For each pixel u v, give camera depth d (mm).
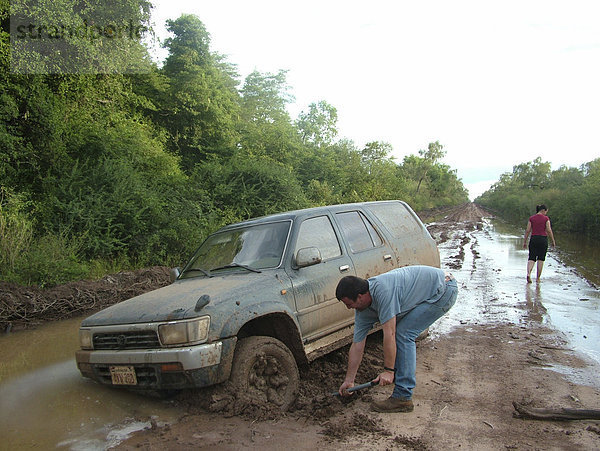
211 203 16188
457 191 125750
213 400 3787
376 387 4633
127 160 14578
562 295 8977
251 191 17594
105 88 17031
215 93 23609
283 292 4422
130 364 3861
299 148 29953
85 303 8344
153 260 12477
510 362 5387
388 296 3871
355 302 3881
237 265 4824
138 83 20922
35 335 6875
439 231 28359
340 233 5430
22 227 9922
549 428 3686
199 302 3809
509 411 4035
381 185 35781
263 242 5008
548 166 65312
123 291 9117
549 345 6000
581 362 5332
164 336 3758
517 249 17406
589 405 4133
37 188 12844
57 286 8602
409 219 6699
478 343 6188
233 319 3900
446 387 4652
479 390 4555
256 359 4023
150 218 13164
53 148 13234
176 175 16797
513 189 70250
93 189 12805
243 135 25141
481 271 12273
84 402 4168
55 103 13719
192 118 22000
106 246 11703
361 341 4078
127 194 12992
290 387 4168
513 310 7957
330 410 3891
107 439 3500
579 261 14016
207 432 3543
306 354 4527
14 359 5691
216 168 18109
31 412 3996
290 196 18766
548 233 10469
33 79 12961
